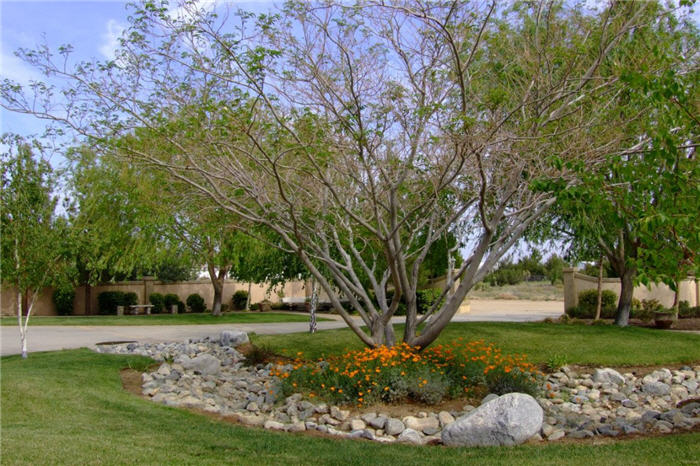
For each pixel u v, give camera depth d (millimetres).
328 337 15258
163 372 11109
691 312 22703
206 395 9836
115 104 8688
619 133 8906
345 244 12680
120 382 10234
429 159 9227
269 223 9773
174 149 8812
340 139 8727
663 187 5738
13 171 12547
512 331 15016
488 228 9492
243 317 27344
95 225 19953
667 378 11047
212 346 15148
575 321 18938
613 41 8555
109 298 30719
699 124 6094
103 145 8719
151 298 31609
